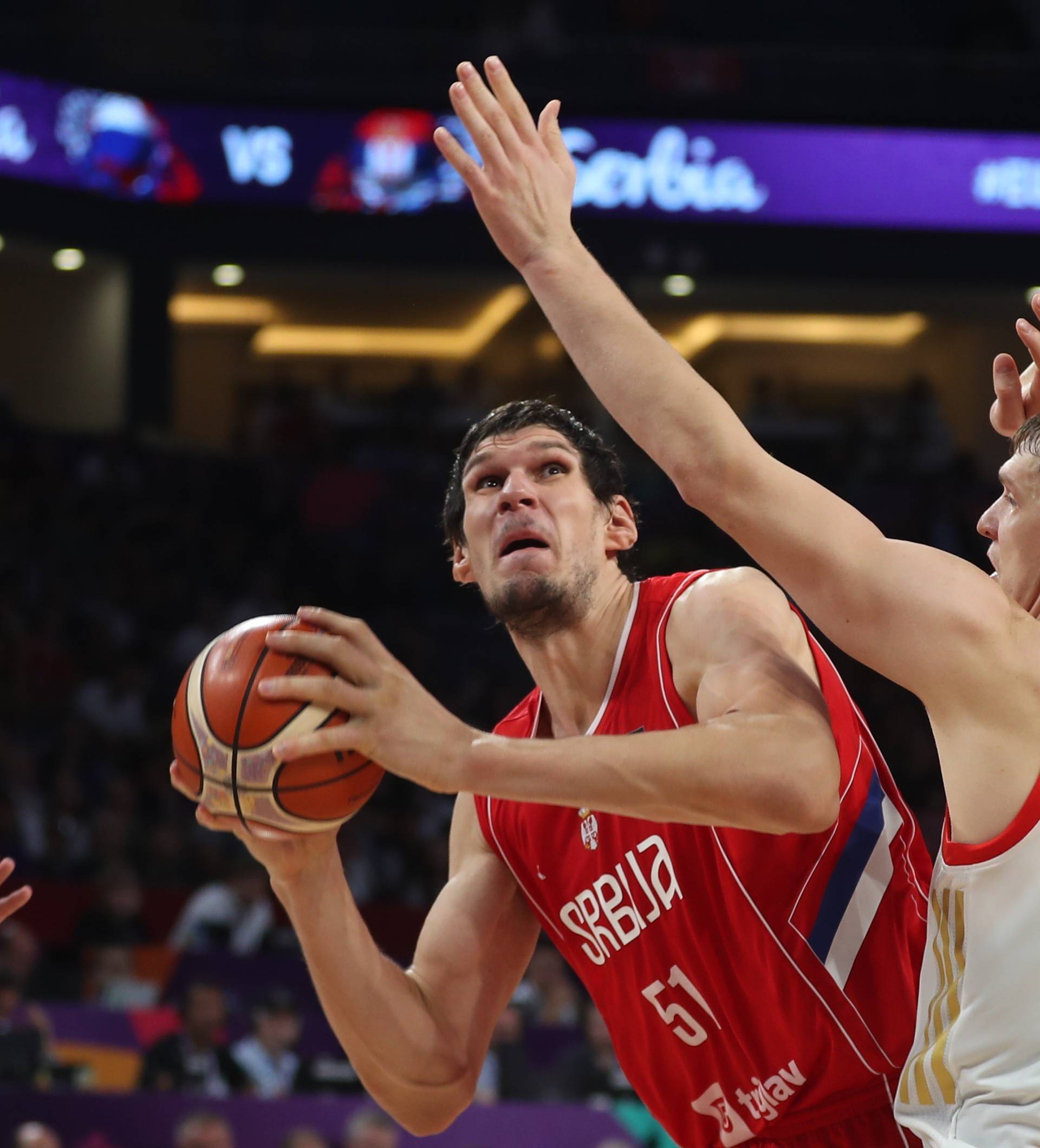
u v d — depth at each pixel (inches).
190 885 716.7
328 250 1160.2
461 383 1366.9
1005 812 158.9
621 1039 216.2
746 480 160.4
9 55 1055.6
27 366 1270.9
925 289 1212.5
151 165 1106.7
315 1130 478.9
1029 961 156.6
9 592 997.8
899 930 198.7
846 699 203.3
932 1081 167.0
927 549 162.2
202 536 1123.3
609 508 208.1
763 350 1517.0
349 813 175.5
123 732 909.8
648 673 200.1
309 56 1123.9
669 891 200.1
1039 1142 153.3
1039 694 158.6
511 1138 490.3
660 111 1139.9
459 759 158.2
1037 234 1182.9
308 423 1293.1
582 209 1136.2
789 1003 198.7
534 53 1134.4
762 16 1307.8
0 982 512.7
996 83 1167.0
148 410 1222.9
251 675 168.1
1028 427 180.5
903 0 1315.2
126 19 1184.8
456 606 1163.3
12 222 1072.2
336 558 1154.7
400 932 698.2
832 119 1155.9
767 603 195.9
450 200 1147.9
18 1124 466.0
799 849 194.9
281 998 538.6
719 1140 215.5
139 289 1213.1
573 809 207.3
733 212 1147.9
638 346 168.4
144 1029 532.7
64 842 743.1
